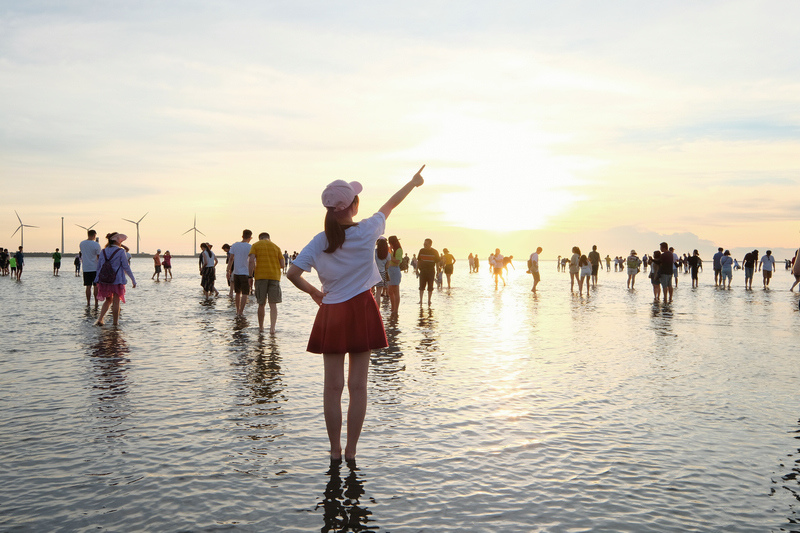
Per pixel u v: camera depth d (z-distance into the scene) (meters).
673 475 3.78
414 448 4.27
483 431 4.72
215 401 5.62
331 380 4.03
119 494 3.39
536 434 4.66
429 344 9.66
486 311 16.08
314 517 3.10
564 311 16.12
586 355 8.57
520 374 7.11
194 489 3.47
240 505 3.25
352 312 3.95
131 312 14.61
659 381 6.73
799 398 5.93
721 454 4.21
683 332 11.37
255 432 4.63
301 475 3.71
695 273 31.48
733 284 35.12
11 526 2.98
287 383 6.43
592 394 6.07
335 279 3.97
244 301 13.75
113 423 4.86
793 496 3.46
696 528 3.02
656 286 19.86
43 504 3.26
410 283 34.66
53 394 5.87
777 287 30.91
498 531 2.96
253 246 10.74
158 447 4.25
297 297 21.39
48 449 4.19
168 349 8.77
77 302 17.42
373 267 4.08
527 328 12.02
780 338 10.48
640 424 4.96
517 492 3.47
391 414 5.23
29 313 14.01
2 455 4.06
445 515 3.14
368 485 3.55
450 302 19.62
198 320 12.86
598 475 3.76
